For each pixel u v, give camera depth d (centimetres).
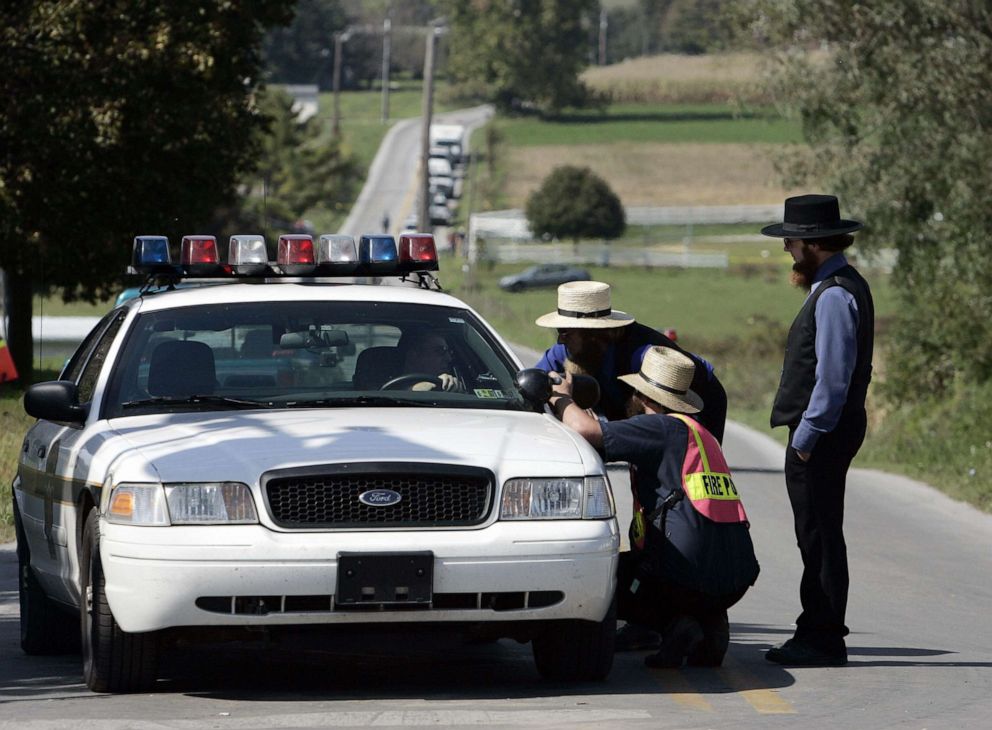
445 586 2348
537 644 2655
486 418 2648
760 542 5466
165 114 9856
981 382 9888
